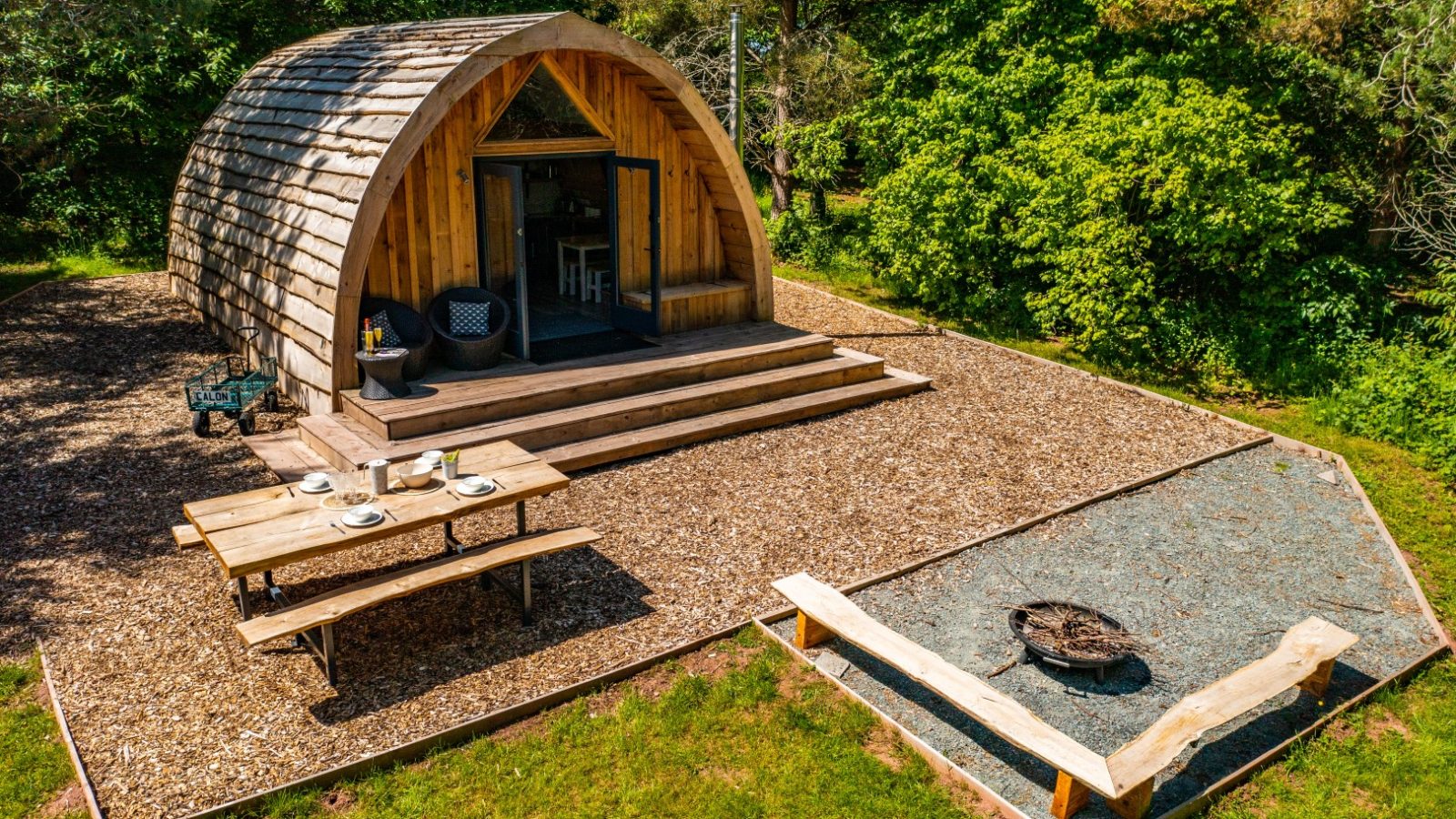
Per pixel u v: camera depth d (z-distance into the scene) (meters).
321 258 9.19
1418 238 14.37
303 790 4.90
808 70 18.30
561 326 11.89
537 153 10.60
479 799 4.93
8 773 4.95
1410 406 11.11
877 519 8.20
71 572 6.81
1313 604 7.28
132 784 4.87
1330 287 13.21
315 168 9.89
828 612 6.14
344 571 6.92
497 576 6.67
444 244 10.14
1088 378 12.43
